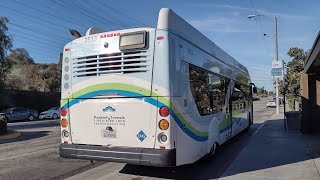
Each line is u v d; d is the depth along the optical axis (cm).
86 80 780
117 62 746
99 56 766
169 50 710
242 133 1683
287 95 4300
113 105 747
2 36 3428
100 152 750
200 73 890
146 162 705
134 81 727
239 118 1471
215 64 1060
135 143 727
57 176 839
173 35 730
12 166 954
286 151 1152
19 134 1888
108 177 828
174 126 708
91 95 773
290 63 2983
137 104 723
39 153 1172
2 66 3519
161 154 694
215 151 1025
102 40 765
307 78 1648
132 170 891
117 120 745
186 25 818
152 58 713
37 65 6762
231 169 897
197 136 838
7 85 4494
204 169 903
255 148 1225
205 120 912
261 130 1848
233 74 1345
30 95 4534
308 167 910
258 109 5166
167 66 704
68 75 805
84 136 783
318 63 1350
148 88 714
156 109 705
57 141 1517
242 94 1577
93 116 771
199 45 902
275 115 3397
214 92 1030
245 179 796
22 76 5747
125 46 732
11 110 3591
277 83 3678
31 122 3334
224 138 1141
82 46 789
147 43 719
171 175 843
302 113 1650
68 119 803
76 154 778
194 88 830
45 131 2111
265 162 980
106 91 756
